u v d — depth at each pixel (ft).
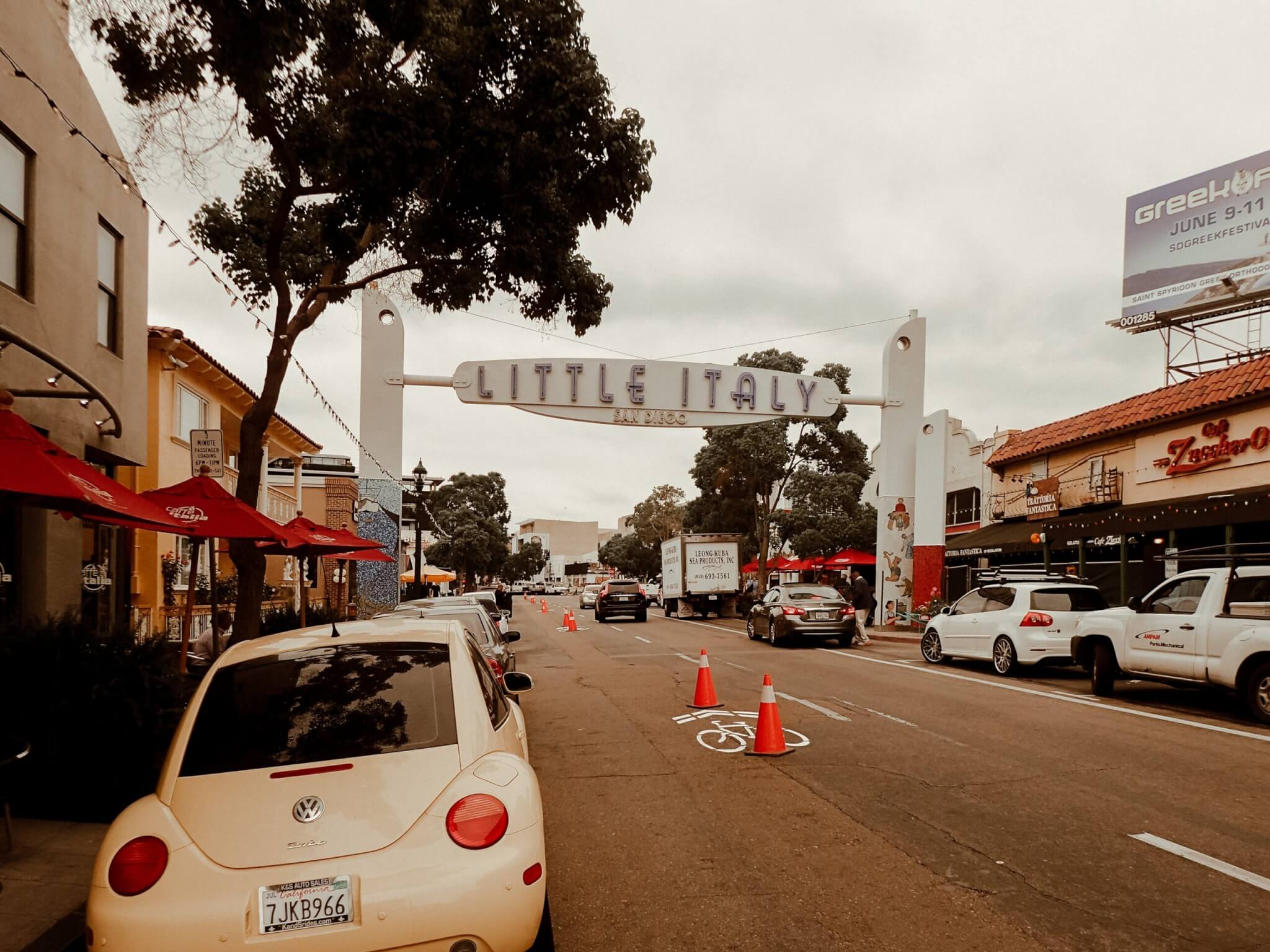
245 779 11.16
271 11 24.12
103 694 19.72
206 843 10.32
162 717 20.45
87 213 36.47
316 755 11.61
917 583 81.56
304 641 14.03
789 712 34.68
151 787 20.53
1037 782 22.93
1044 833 18.48
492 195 32.01
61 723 19.70
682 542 111.45
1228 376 61.36
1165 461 64.13
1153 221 76.74
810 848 17.81
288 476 112.57
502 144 29.76
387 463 71.15
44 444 18.95
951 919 14.10
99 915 9.78
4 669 20.13
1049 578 50.08
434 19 27.73
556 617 131.95
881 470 84.53
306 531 38.73
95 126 37.17
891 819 19.70
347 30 26.76
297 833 10.44
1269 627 30.50
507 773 11.77
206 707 12.41
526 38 29.81
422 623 15.37
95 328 37.32
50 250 33.47
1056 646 44.57
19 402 31.40
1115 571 68.80
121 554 46.57
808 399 78.13
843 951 13.07
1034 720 32.30
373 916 9.93
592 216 33.40
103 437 38.11
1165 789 22.02
